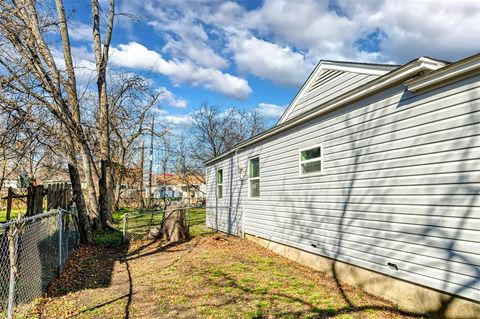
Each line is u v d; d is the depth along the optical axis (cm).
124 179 2891
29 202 769
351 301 453
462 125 357
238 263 693
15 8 774
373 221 487
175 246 904
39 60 792
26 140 808
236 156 1106
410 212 419
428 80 391
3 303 391
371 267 487
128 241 982
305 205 687
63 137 905
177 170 3562
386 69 588
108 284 539
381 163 474
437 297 377
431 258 386
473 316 334
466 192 348
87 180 1184
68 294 481
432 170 390
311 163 670
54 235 600
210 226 1336
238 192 1082
